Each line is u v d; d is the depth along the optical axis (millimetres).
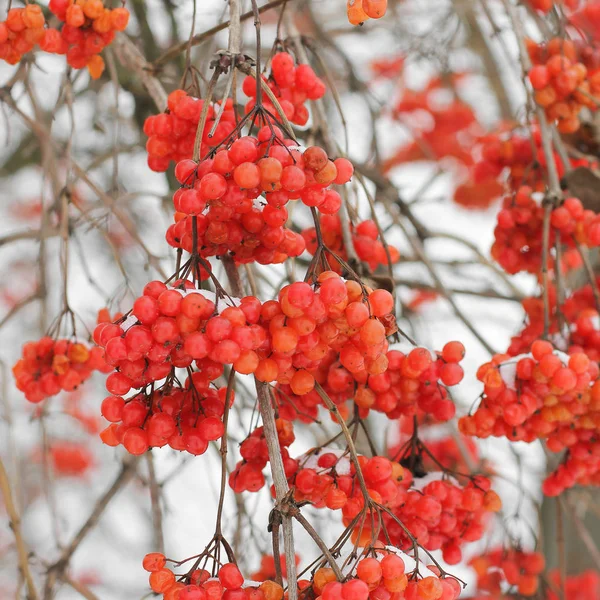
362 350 1239
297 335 1220
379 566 1218
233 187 1213
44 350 1389
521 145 1456
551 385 1303
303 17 2062
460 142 2244
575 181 1419
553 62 1410
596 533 1858
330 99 1985
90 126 1975
